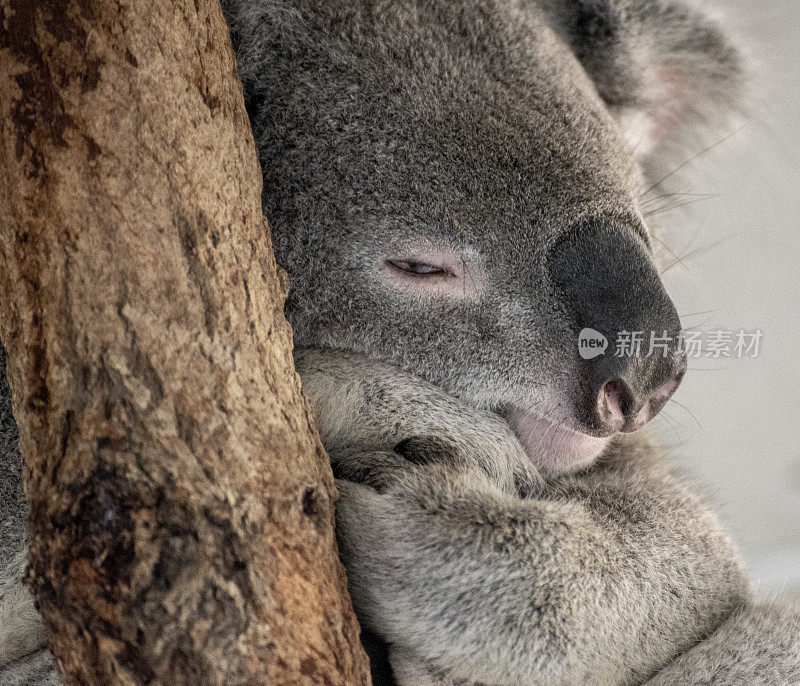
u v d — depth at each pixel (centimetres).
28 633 141
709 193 155
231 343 135
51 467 134
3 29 134
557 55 144
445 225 142
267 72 142
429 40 142
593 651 139
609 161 143
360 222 142
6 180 134
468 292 142
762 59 156
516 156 142
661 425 150
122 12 134
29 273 134
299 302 142
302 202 142
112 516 133
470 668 139
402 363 143
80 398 134
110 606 133
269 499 135
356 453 141
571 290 142
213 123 136
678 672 141
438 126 142
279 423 135
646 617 140
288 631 134
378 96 142
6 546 140
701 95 153
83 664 133
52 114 134
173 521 134
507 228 142
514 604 139
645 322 142
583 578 139
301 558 135
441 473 140
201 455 134
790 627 142
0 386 140
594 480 143
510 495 141
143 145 134
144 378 134
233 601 134
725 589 142
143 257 134
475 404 143
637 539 141
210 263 135
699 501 144
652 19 151
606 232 142
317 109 142
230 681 134
